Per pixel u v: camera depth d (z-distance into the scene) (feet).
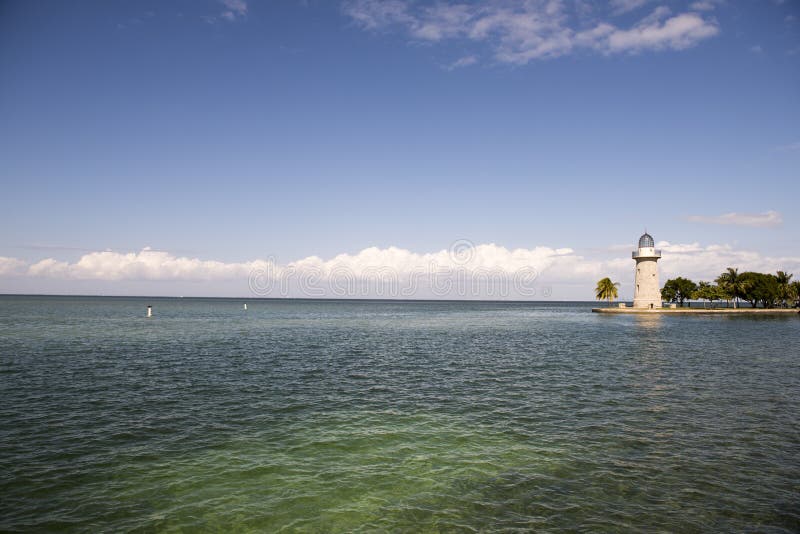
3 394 72.69
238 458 47.03
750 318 328.49
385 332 206.69
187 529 33.68
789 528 34.19
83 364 102.68
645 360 116.98
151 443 51.19
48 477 41.75
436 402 71.00
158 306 563.89
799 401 71.67
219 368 100.42
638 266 379.76
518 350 139.03
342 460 46.73
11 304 528.63
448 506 37.32
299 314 399.65
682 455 48.32
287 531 33.58
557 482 41.73
